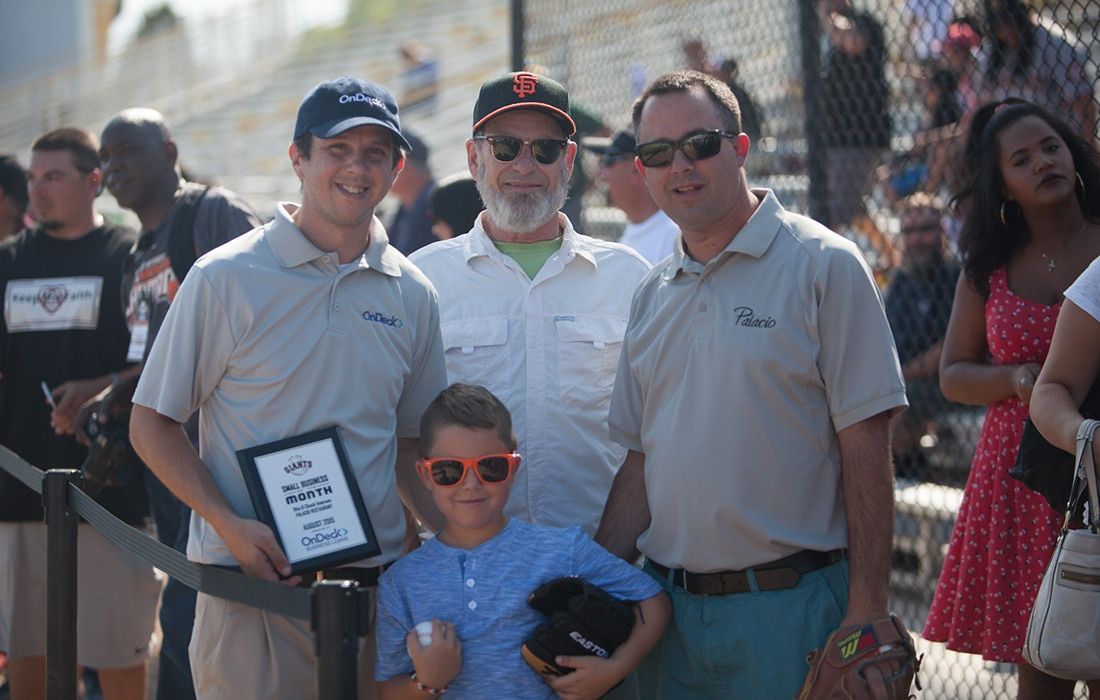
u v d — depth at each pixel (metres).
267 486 2.78
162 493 4.63
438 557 2.95
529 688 2.88
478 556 2.94
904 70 5.33
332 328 2.90
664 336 3.01
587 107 6.42
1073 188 3.35
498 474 2.91
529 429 3.41
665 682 3.11
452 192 5.27
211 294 2.85
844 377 2.86
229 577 2.71
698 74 3.00
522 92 3.33
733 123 2.95
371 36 18.78
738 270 2.93
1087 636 2.65
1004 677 4.52
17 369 4.73
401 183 7.15
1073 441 2.73
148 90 19.45
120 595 4.56
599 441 3.48
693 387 2.95
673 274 3.04
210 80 19.14
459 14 18.36
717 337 2.91
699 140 2.88
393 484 3.01
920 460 5.41
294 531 2.77
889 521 2.87
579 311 3.49
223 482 2.91
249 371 2.87
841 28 5.18
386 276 3.04
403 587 2.91
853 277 2.86
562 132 3.39
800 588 2.92
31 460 4.70
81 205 4.75
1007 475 3.37
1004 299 3.41
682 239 3.04
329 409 2.88
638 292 3.18
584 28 6.41
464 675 2.86
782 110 5.77
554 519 3.40
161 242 4.38
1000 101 3.65
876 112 5.19
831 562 2.97
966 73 4.84
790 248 2.91
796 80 5.64
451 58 16.30
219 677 2.91
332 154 2.88
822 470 2.94
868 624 2.77
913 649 2.77
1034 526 3.30
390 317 3.01
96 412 4.38
